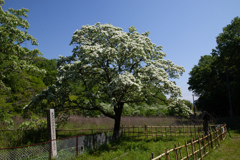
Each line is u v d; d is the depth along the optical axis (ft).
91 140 39.04
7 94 76.54
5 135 36.52
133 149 38.63
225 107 130.11
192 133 59.72
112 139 49.19
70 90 52.19
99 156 34.27
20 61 43.68
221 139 47.32
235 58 107.96
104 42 47.75
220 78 140.15
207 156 33.32
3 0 40.11
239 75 110.22
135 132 59.26
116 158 32.83
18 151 27.45
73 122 74.08
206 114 51.37
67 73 46.62
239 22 100.48
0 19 37.93
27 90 85.61
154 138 54.60
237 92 109.19
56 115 50.08
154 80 43.11
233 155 34.14
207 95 136.67
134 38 47.78
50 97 48.32
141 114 103.40
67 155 31.60
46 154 28.89
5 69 44.96
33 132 40.55
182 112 54.13
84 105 53.06
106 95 44.96
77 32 50.19
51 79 139.85
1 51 41.37
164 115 103.19
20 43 42.50
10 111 71.92
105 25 48.52
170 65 53.98
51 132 32.89
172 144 44.37
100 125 72.28
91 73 49.32
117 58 45.62
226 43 103.96
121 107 53.36
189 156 29.07
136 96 52.90
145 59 46.65
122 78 37.47
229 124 83.25
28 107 50.70
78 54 47.73
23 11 41.91
